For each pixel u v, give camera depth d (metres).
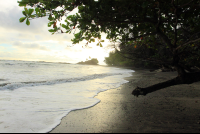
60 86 7.55
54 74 14.56
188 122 2.95
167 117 3.27
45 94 5.60
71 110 3.83
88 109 3.96
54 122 3.01
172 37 3.92
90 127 2.78
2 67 20.39
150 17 2.98
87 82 9.47
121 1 2.27
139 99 5.14
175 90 6.65
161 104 4.43
